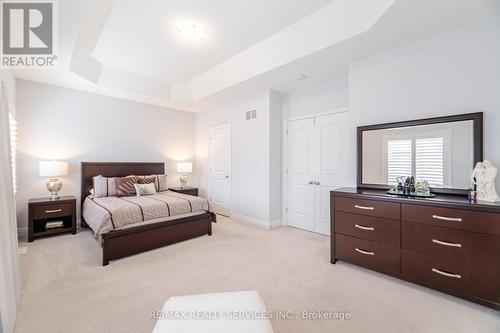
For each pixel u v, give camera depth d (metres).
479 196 1.97
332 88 3.54
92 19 2.24
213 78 3.97
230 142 4.84
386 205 2.25
